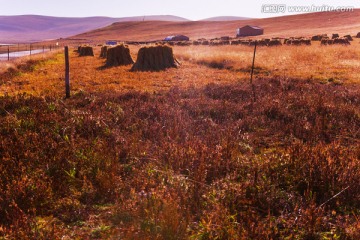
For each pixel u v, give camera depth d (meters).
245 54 29.58
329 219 3.96
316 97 10.71
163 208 3.99
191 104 10.24
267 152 6.65
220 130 7.67
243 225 3.91
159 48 24.00
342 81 16.08
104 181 4.84
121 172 5.54
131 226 3.83
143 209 4.09
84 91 12.91
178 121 8.27
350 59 25.56
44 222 4.09
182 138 7.17
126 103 10.32
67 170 5.35
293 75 18.33
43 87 15.40
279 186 4.98
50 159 5.55
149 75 20.05
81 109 9.52
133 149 6.21
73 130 7.02
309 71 19.59
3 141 6.20
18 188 4.48
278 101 10.23
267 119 8.98
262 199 4.45
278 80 15.19
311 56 26.55
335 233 3.76
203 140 6.92
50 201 4.50
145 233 3.67
